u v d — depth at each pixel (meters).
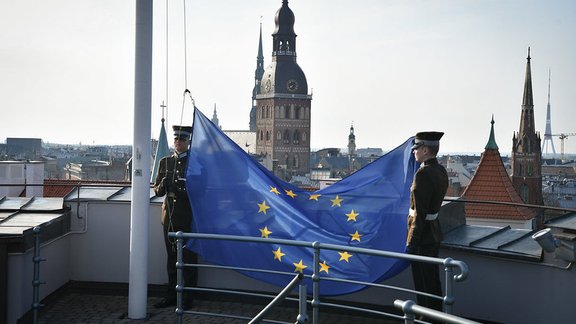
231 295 9.67
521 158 153.12
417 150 8.10
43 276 9.20
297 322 6.55
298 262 8.83
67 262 10.09
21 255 8.37
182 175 9.48
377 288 9.02
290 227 9.02
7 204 10.16
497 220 41.78
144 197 8.91
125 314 9.09
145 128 8.90
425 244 7.97
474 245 8.43
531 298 8.02
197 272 9.64
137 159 8.91
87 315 9.09
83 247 10.16
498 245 8.31
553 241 7.46
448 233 8.91
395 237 8.65
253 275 8.97
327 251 8.77
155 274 10.05
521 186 155.38
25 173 25.30
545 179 181.38
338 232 8.87
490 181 73.06
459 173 177.75
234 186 9.32
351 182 9.12
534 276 7.99
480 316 8.42
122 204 10.05
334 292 8.60
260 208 9.18
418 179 7.93
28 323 8.66
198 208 9.30
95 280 10.16
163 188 9.45
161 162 9.62
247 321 8.84
